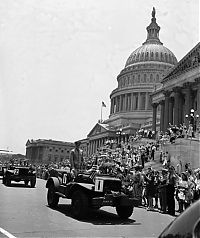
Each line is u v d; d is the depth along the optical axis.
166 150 46.81
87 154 142.12
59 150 170.38
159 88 90.06
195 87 66.75
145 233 12.80
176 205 24.41
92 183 15.85
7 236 10.91
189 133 49.91
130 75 140.00
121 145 78.06
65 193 16.66
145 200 23.53
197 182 20.03
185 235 3.06
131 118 130.12
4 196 23.03
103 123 145.50
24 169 33.97
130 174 25.20
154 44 147.38
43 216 15.29
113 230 12.98
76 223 14.03
